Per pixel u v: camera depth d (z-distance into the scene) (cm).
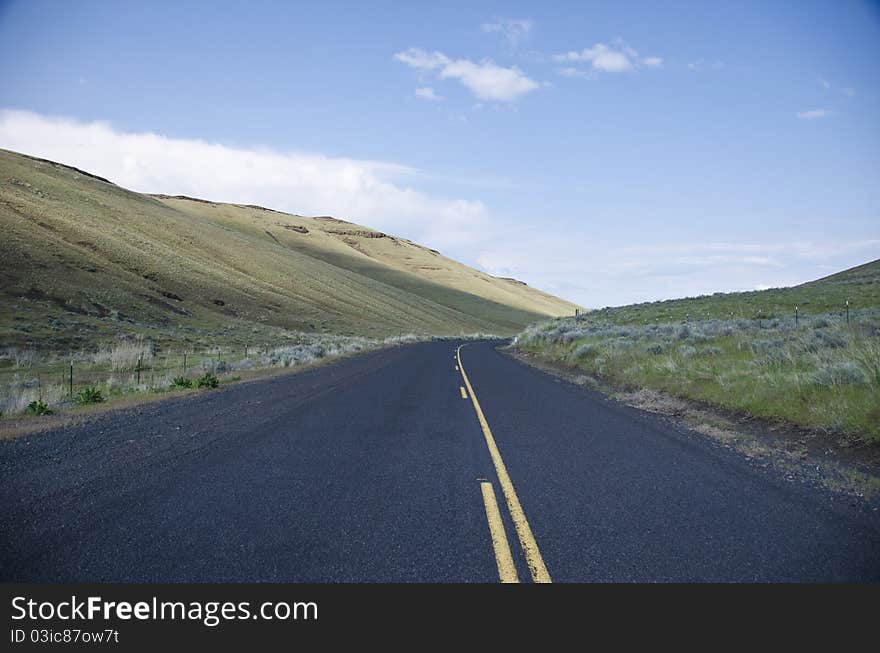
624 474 703
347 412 1175
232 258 8125
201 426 1006
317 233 19000
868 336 1554
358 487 640
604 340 2562
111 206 7500
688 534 500
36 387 1739
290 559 443
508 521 531
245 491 619
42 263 4344
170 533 493
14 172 6706
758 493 623
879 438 801
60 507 555
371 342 5047
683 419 1120
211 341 4100
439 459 776
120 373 2314
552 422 1076
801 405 1023
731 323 2591
